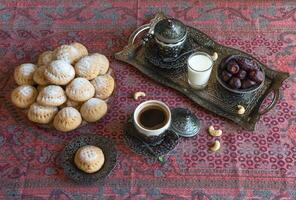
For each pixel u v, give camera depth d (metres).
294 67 1.01
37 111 0.89
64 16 1.11
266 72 0.98
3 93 0.97
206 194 0.85
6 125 0.93
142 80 1.00
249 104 0.95
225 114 0.94
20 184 0.87
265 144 0.91
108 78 0.94
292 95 0.97
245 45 1.05
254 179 0.87
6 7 1.13
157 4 1.13
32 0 1.14
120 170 0.88
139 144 0.89
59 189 0.86
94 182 0.86
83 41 1.07
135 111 0.88
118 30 1.08
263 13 1.10
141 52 1.03
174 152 0.90
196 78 0.94
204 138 0.92
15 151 0.90
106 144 0.89
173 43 0.95
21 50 1.05
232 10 1.11
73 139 0.90
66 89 0.90
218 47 1.03
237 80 0.92
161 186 0.86
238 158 0.89
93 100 0.90
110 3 1.14
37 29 1.09
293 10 1.11
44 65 0.94
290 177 0.87
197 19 1.10
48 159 0.89
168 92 0.98
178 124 0.91
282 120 0.93
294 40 1.05
